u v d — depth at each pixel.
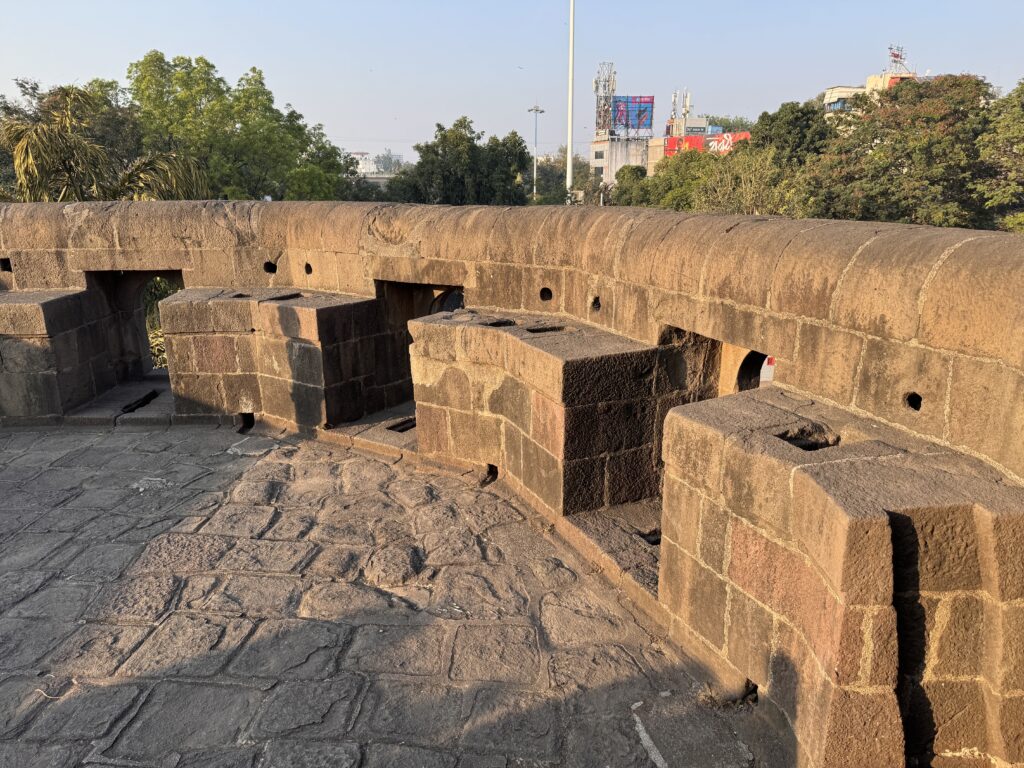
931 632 2.28
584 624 3.57
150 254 6.98
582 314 5.20
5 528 4.70
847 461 2.53
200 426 6.80
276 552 4.32
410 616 3.66
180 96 24.72
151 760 2.75
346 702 3.04
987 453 2.47
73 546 4.43
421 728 2.90
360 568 4.13
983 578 2.24
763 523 2.73
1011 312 2.33
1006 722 2.24
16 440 6.44
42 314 6.46
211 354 6.66
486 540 4.43
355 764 2.72
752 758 2.72
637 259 4.48
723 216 4.09
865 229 3.12
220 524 4.70
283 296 6.62
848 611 2.18
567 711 2.98
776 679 2.73
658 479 4.68
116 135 22.34
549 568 4.09
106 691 3.13
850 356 3.03
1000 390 2.39
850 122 33.00
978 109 27.95
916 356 2.72
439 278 6.05
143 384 7.72
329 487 5.32
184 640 3.47
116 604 3.79
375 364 6.70
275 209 6.94
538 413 4.57
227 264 6.98
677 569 3.35
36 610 3.75
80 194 12.05
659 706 3.00
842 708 2.24
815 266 3.17
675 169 39.00
